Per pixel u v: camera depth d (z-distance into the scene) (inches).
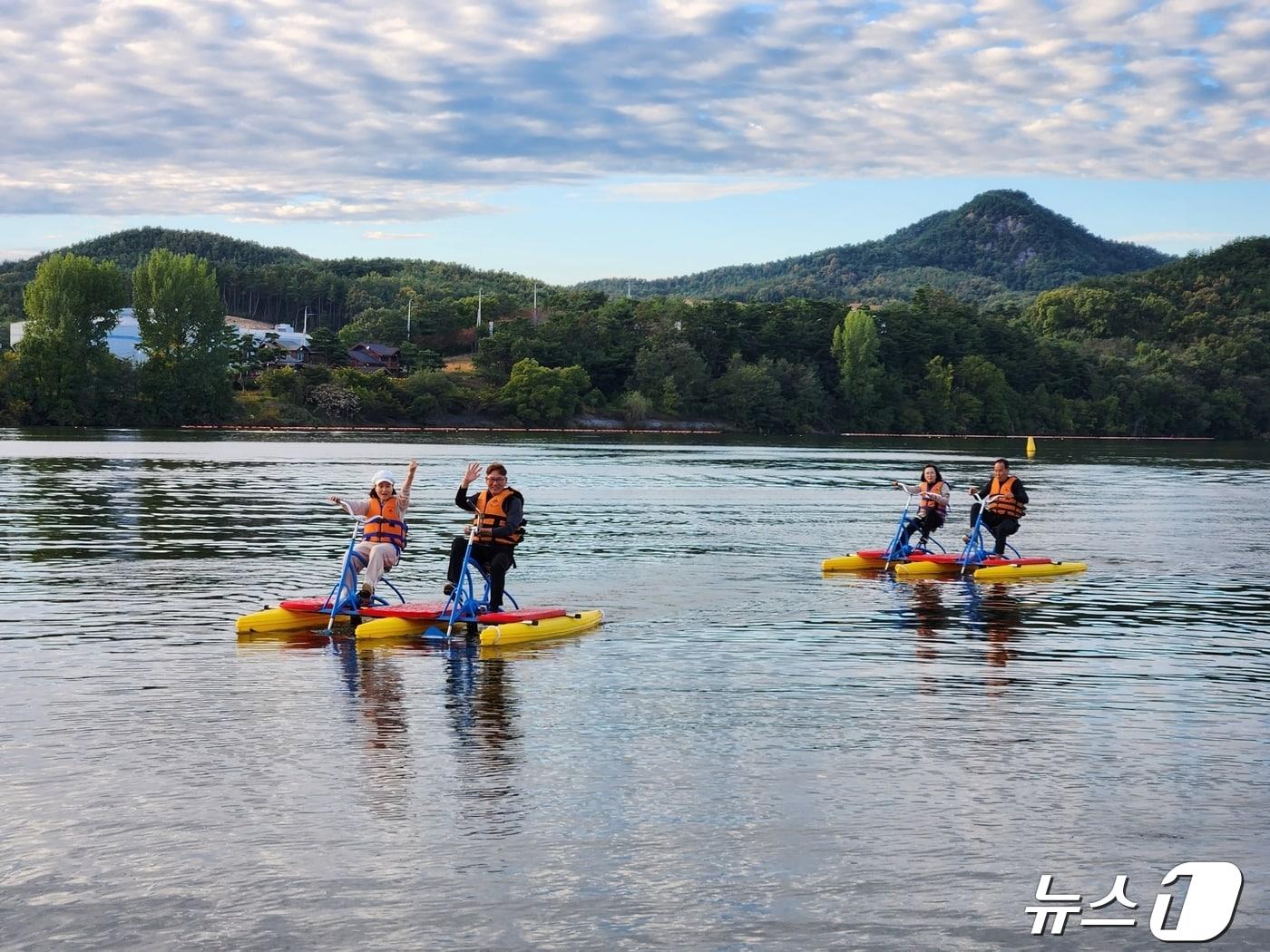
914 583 778.8
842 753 372.5
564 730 394.9
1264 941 249.9
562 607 662.5
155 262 4441.4
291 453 2632.9
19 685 449.1
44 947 239.6
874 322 6742.1
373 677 470.6
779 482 1966.0
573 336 6082.7
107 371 4261.8
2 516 1136.2
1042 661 521.7
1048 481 2256.4
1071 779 347.6
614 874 275.1
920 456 3440.0
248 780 335.9
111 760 352.5
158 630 566.9
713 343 6368.1
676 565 858.1
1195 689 466.9
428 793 326.6
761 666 503.2
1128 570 864.9
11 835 293.3
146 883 267.6
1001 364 6983.3
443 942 242.8
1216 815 317.7
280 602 619.5
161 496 1397.6
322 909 256.1
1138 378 7278.5
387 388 5123.0
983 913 259.1
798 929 250.4
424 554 896.9
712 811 316.2
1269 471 2869.1
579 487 1754.4
